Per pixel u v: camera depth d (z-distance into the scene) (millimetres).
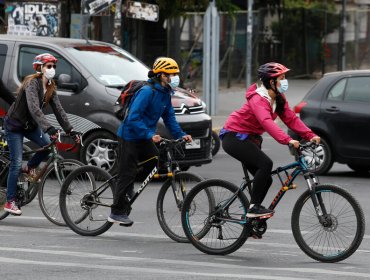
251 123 25203
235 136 25312
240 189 25469
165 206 27469
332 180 41500
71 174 28609
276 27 100438
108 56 41344
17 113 29688
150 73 27000
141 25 76875
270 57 99812
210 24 67875
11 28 58438
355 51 108312
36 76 29359
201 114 40406
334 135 42094
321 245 24625
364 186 39781
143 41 78875
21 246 26453
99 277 22266
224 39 93500
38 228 29688
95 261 24422
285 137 24547
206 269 23516
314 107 42562
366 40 108500
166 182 27391
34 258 24688
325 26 105875
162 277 22328
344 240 24328
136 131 26656
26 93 29234
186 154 39750
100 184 28297
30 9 58156
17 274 22562
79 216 28516
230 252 25562
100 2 54250
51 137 29453
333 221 24375
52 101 29672
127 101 27000
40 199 30062
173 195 27297
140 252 25875
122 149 27188
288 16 101688
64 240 27562
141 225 30438
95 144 39375
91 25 65000
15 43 41125
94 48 41469
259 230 25438
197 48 88438
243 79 94875
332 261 24484
